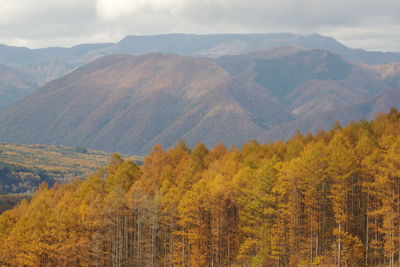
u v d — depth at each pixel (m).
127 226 88.19
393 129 92.50
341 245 68.06
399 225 63.72
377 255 70.38
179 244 80.75
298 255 71.75
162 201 83.56
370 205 71.50
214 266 79.25
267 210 71.06
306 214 72.38
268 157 91.25
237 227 78.38
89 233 86.62
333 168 68.81
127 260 86.88
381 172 67.88
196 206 76.44
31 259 86.38
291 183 71.44
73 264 87.38
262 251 72.44
